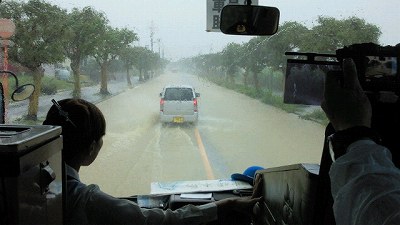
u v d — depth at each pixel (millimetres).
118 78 16094
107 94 10391
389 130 1233
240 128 10797
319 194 1446
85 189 1611
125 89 16141
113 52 9984
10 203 935
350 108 896
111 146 7918
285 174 1819
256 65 18469
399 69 1156
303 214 1584
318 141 6820
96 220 1584
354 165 827
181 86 13289
